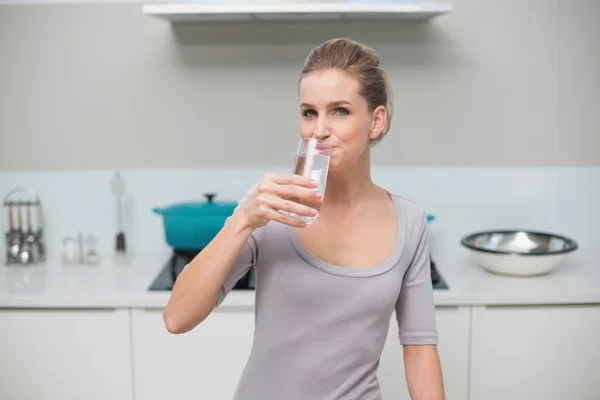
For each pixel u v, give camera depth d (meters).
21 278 2.23
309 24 2.44
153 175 2.55
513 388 2.07
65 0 2.46
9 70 2.49
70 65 2.49
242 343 2.04
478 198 2.57
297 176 1.01
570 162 2.55
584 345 2.05
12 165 2.54
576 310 2.04
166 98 2.51
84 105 2.51
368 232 1.19
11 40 2.47
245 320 2.03
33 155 2.54
